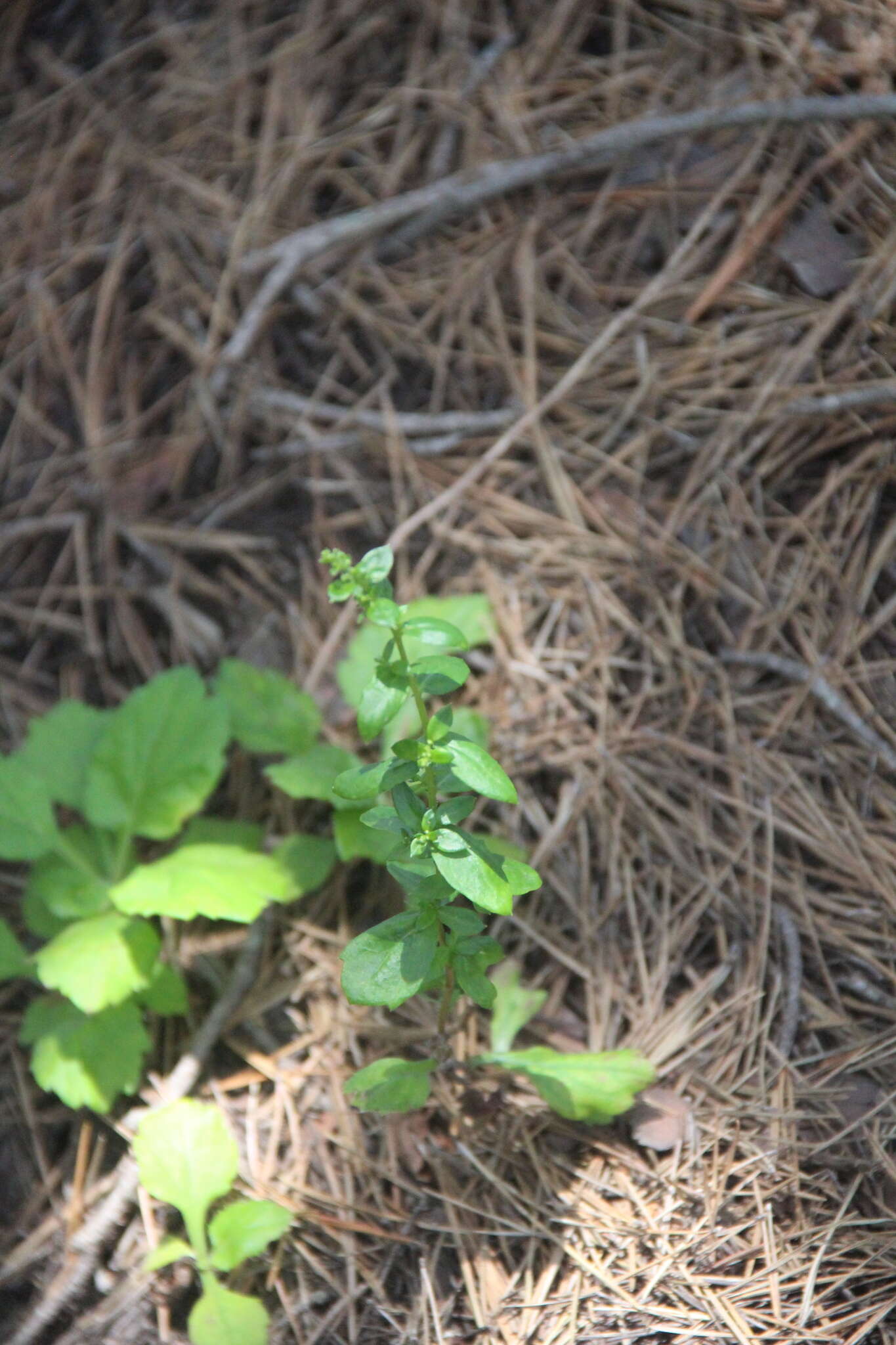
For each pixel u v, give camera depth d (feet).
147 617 3.43
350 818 3.17
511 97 3.51
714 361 3.36
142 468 3.46
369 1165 3.09
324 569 3.40
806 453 3.31
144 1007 3.22
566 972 3.20
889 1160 3.04
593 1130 3.09
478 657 3.33
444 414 3.43
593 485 3.36
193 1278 3.06
